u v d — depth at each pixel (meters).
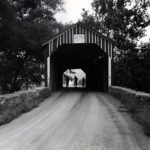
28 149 5.99
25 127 8.46
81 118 9.87
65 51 24.58
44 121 9.43
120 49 31.30
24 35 25.64
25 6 29.47
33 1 28.97
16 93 12.49
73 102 14.86
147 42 25.31
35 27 27.62
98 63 26.27
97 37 20.00
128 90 14.27
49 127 8.37
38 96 15.55
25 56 30.09
